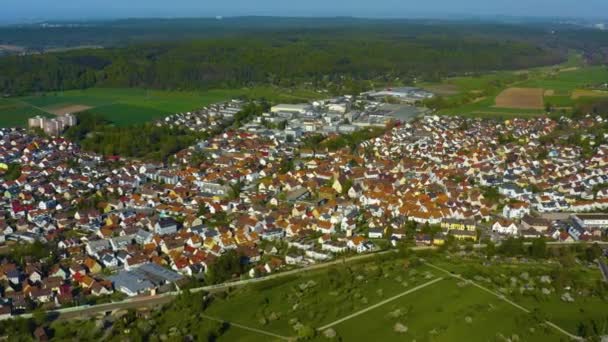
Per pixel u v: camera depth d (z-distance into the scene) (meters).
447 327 195.12
